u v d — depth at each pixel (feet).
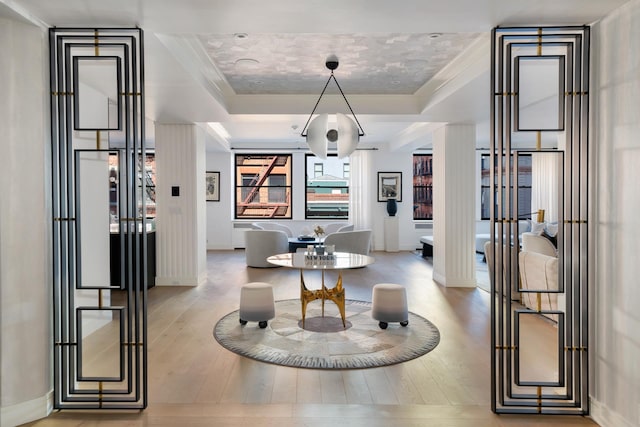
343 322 14.61
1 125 8.54
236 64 15.12
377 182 35.70
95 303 14.37
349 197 35.60
